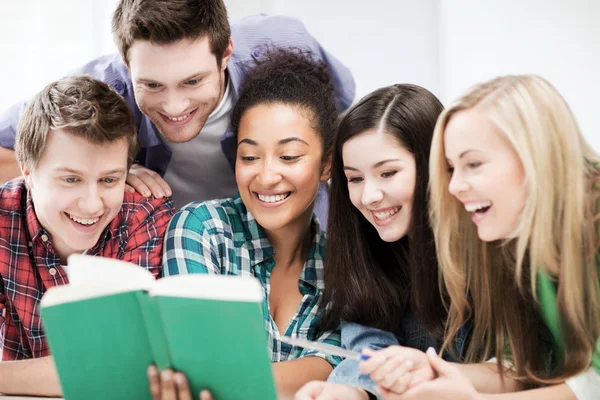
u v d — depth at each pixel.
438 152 1.06
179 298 0.80
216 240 1.34
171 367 0.86
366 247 1.28
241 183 1.30
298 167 1.28
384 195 1.19
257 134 1.27
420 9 2.32
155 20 1.31
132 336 0.85
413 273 1.21
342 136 1.22
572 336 1.01
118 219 1.36
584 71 2.19
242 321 0.79
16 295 1.32
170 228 1.34
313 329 1.33
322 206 1.62
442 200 1.07
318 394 1.07
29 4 2.11
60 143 1.21
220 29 1.41
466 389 0.97
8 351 1.35
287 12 2.34
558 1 2.20
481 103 1.01
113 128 1.23
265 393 0.83
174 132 1.43
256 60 1.46
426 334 1.27
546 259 1.01
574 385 1.00
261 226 1.36
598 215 1.00
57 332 0.84
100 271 0.85
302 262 1.39
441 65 2.31
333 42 2.35
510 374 1.10
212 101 1.43
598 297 1.01
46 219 1.26
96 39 2.13
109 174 1.24
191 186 1.66
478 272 1.11
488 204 1.01
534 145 0.98
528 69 2.23
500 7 2.24
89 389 0.87
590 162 1.04
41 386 1.17
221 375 0.84
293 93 1.29
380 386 1.00
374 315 1.26
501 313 1.10
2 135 1.60
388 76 2.35
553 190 0.99
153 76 1.35
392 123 1.18
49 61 2.12
